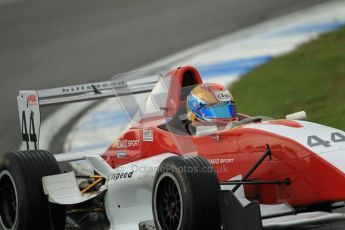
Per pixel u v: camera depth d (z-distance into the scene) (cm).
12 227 2614
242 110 5091
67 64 7238
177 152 2473
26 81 6744
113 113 5272
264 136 2352
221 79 5956
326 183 2194
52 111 5556
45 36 8475
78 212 2702
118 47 7675
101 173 2811
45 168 2605
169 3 9506
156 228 2252
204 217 2097
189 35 7781
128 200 2550
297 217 2261
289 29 7244
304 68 5819
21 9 10012
